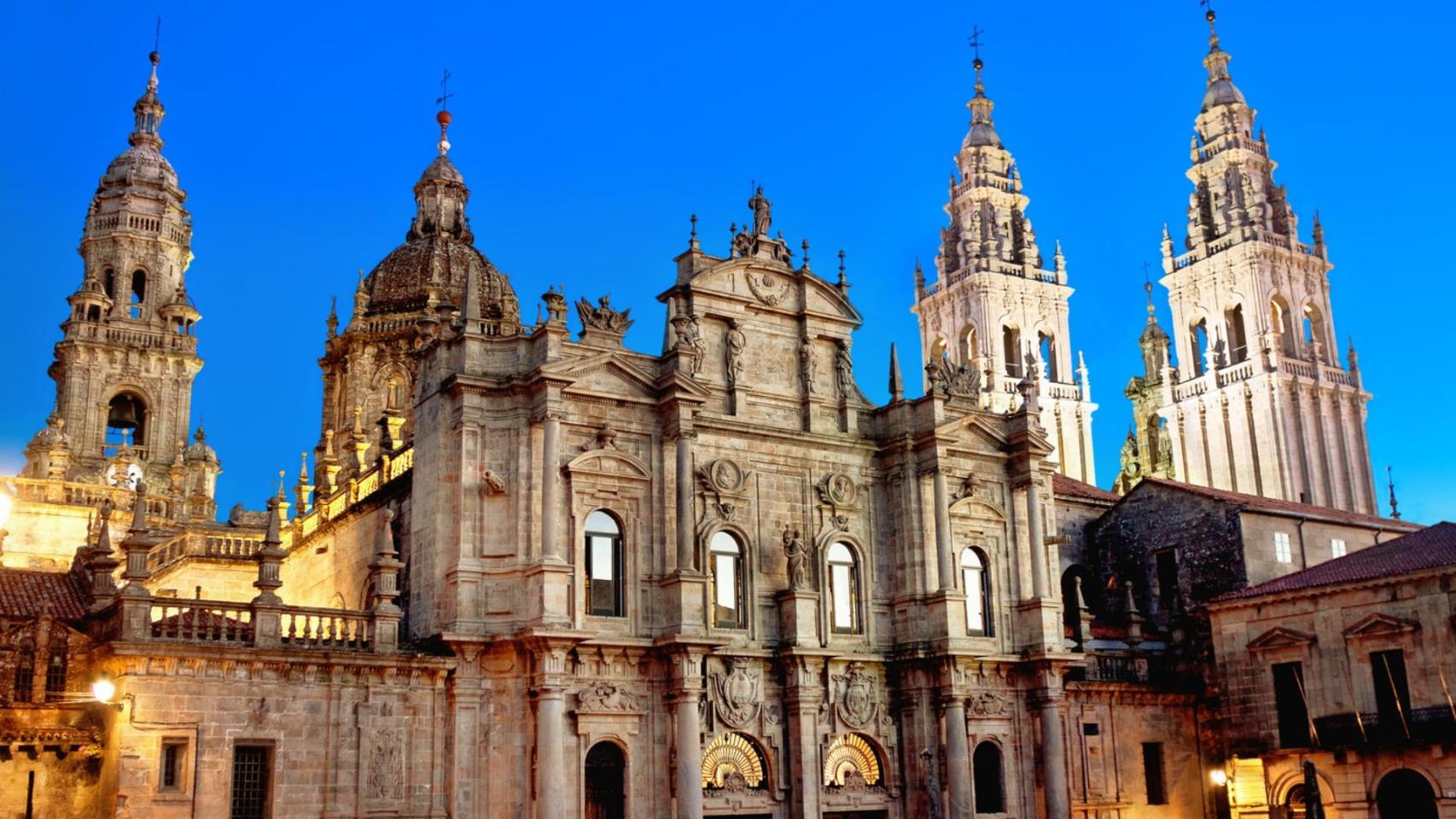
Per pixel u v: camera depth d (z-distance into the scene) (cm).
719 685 4969
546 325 4709
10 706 4044
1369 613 5494
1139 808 5912
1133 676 6153
